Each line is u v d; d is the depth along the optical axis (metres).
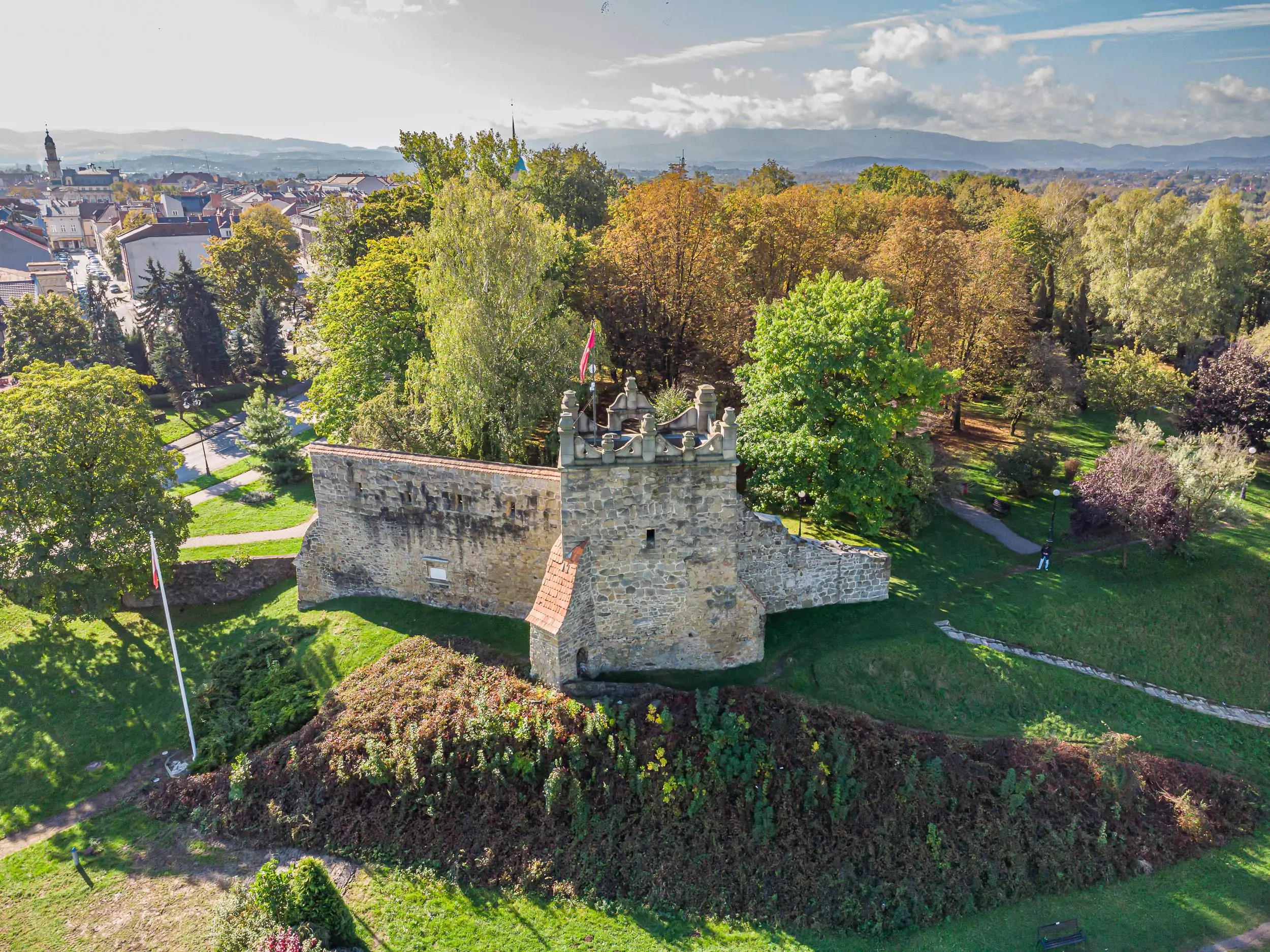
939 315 59.16
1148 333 76.75
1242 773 35.38
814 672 35.97
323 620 41.56
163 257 137.00
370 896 28.75
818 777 30.77
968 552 46.62
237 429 80.50
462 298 50.34
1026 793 31.97
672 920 28.09
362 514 41.28
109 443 42.72
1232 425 57.12
